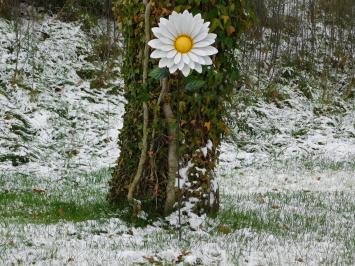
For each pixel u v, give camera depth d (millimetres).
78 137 13359
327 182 10953
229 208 7086
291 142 16266
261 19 22375
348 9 25812
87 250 4797
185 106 5773
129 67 6098
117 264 4422
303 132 17344
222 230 5711
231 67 6059
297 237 5824
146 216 5922
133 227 5699
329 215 7359
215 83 5824
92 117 14523
